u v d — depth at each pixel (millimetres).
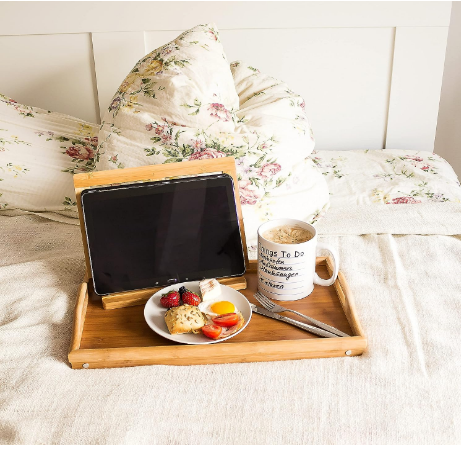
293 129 1222
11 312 870
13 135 1301
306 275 855
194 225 910
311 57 1622
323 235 1132
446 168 1501
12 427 635
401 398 673
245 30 1587
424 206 1226
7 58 1597
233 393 683
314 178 1241
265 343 741
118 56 1593
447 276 970
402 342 783
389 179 1416
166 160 1090
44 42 1582
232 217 923
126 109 1133
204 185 915
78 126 1427
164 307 835
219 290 854
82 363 735
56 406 661
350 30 1589
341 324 813
